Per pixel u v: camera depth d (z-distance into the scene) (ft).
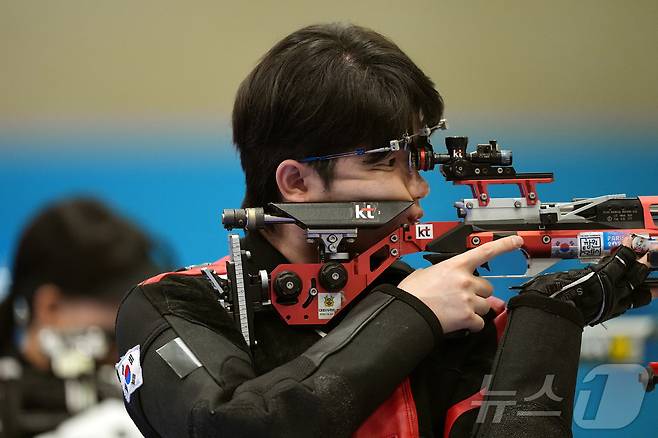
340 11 28.84
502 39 29.12
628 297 15.47
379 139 14.94
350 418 13.00
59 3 27.12
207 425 12.82
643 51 29.35
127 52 27.58
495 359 14.21
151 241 22.53
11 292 20.79
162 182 27.35
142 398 14.39
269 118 15.30
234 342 14.40
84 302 20.92
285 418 12.69
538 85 29.07
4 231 25.94
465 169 15.42
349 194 15.08
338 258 14.89
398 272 16.33
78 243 21.16
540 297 14.24
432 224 15.39
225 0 28.27
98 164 26.91
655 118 29.30
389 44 15.55
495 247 14.73
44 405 20.57
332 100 14.80
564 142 28.81
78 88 27.14
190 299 14.88
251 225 14.51
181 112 27.78
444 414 15.24
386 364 13.38
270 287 14.75
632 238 15.34
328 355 13.35
